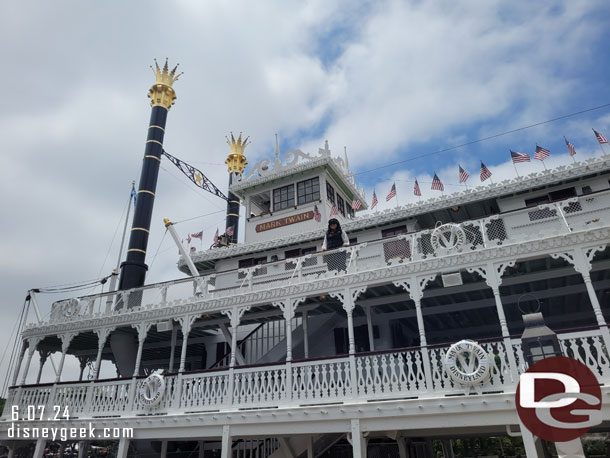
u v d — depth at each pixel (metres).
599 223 11.55
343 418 11.95
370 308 15.61
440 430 13.65
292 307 14.02
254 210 24.52
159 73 30.50
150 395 14.86
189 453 19.27
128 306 17.28
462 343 11.32
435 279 13.36
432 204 17.89
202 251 22.08
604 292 15.23
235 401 13.68
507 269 13.65
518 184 16.64
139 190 26.31
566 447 9.70
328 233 17.30
